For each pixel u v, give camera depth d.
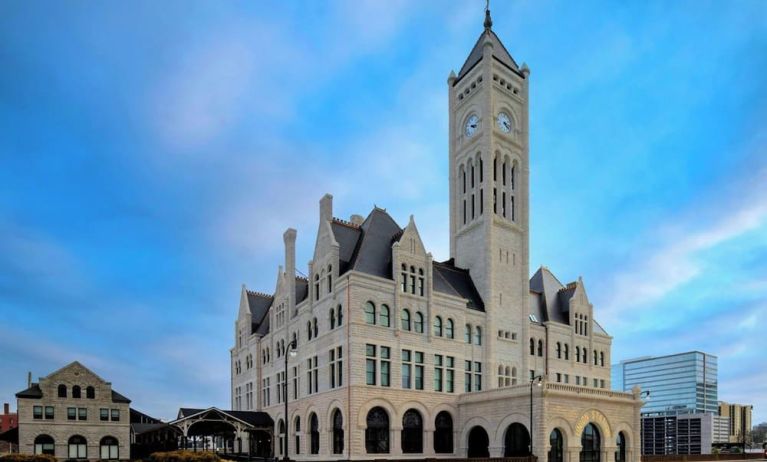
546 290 77.94
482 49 74.62
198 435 67.50
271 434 70.06
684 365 185.88
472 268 69.94
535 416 48.66
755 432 197.38
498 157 72.44
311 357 60.41
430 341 57.75
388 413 53.00
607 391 54.69
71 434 69.75
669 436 148.88
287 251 71.69
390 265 58.09
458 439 57.25
